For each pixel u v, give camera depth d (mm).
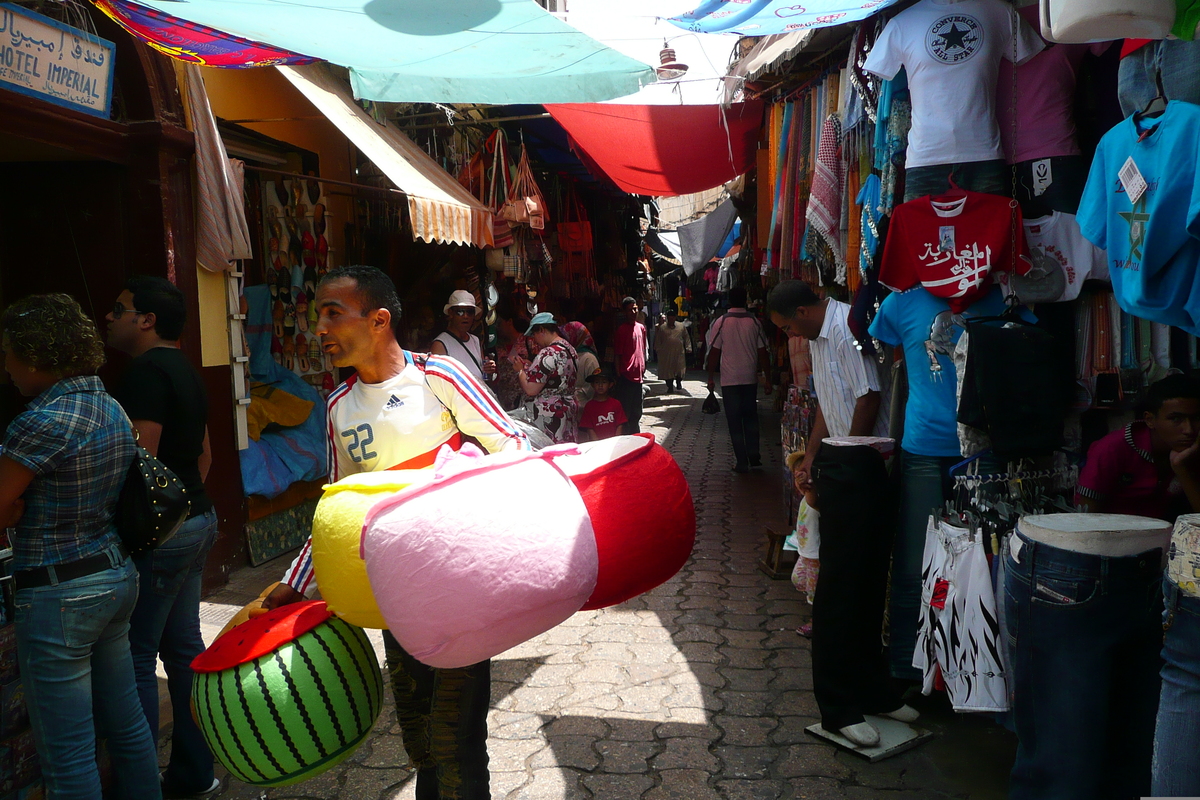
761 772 3254
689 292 28578
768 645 4531
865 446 3396
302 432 6637
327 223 7523
